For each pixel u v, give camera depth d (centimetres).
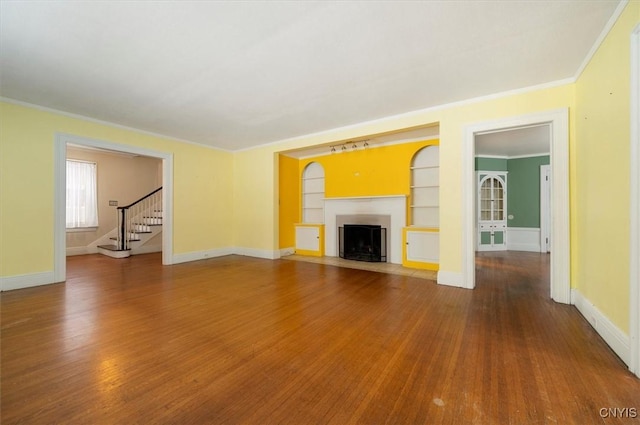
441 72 282
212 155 609
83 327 239
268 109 385
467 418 131
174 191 539
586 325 240
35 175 372
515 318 258
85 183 682
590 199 246
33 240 371
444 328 236
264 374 169
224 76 289
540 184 686
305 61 261
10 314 269
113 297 326
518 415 133
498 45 235
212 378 165
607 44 208
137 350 199
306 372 171
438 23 207
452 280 369
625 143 182
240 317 263
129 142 471
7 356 190
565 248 295
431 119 377
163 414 134
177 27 210
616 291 194
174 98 347
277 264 530
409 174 530
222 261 562
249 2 184
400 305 296
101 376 166
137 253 681
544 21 204
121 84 307
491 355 190
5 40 225
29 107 366
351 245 588
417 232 494
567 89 293
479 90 324
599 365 177
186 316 266
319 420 131
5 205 350
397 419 131
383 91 327
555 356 188
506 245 716
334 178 622
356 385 158
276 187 595
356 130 452
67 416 133
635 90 169
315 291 350
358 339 217
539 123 311
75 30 213
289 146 550
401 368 175
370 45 235
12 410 137
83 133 416
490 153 690
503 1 184
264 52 246
